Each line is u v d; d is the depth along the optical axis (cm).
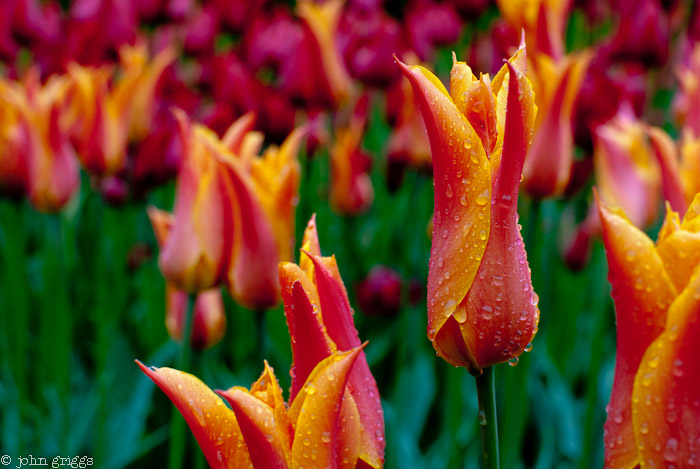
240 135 71
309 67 108
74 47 127
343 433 42
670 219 43
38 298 149
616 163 88
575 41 124
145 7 137
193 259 68
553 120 70
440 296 43
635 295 42
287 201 68
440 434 121
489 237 42
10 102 98
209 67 130
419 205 110
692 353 41
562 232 123
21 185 103
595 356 90
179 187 68
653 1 108
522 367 82
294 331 43
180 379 41
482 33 145
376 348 125
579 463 91
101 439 109
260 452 41
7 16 135
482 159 42
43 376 128
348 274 135
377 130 158
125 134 104
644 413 42
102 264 111
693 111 91
